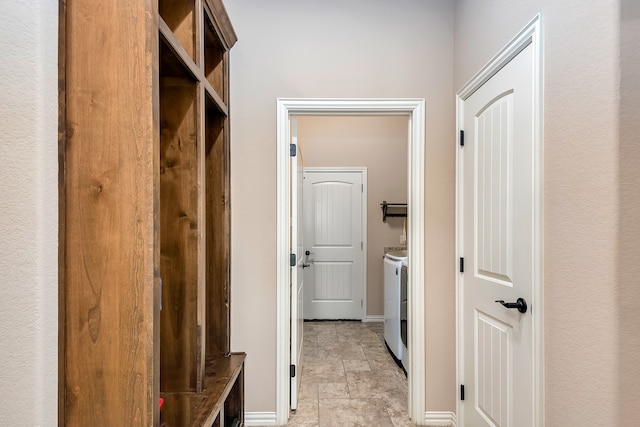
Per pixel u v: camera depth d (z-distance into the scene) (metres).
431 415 1.89
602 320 0.89
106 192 0.84
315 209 3.94
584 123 0.96
